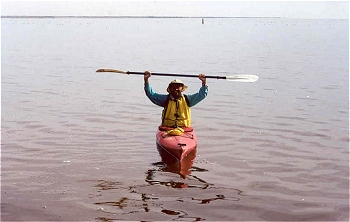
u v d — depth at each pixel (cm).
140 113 1121
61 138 894
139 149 826
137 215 560
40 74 1828
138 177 687
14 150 814
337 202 602
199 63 2250
